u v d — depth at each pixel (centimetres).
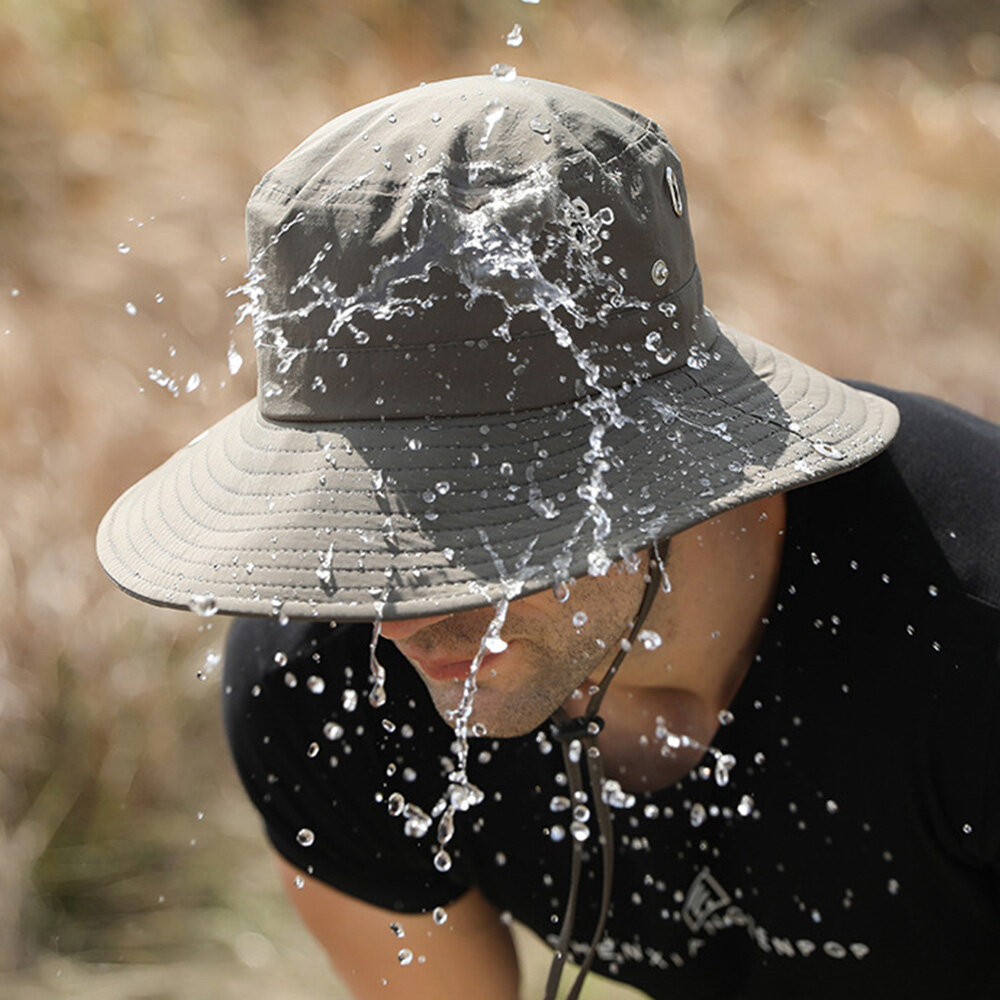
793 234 652
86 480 459
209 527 160
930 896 196
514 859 217
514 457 154
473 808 213
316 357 159
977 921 199
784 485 158
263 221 163
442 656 170
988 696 180
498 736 177
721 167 692
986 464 195
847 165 745
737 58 848
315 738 211
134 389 491
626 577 171
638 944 219
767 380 179
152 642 446
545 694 174
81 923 413
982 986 206
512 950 244
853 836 193
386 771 212
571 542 149
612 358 161
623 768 209
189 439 479
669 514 152
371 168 157
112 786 431
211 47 709
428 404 155
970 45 934
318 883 227
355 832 219
